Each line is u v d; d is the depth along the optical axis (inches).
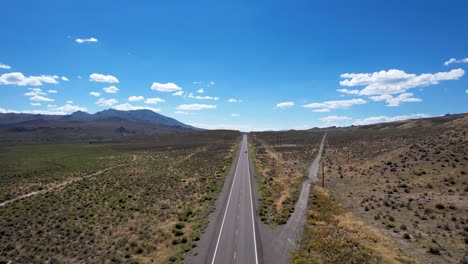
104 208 1937.7
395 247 1193.4
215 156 4613.7
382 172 2640.3
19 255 1269.7
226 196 2143.2
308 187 2373.3
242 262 1113.4
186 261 1140.5
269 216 1678.2
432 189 1978.3
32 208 1948.8
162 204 2011.6
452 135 3142.2
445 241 1255.5
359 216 1667.1
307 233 1366.9
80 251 1299.2
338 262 1058.1
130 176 3088.1
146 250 1277.1
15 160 4495.6
